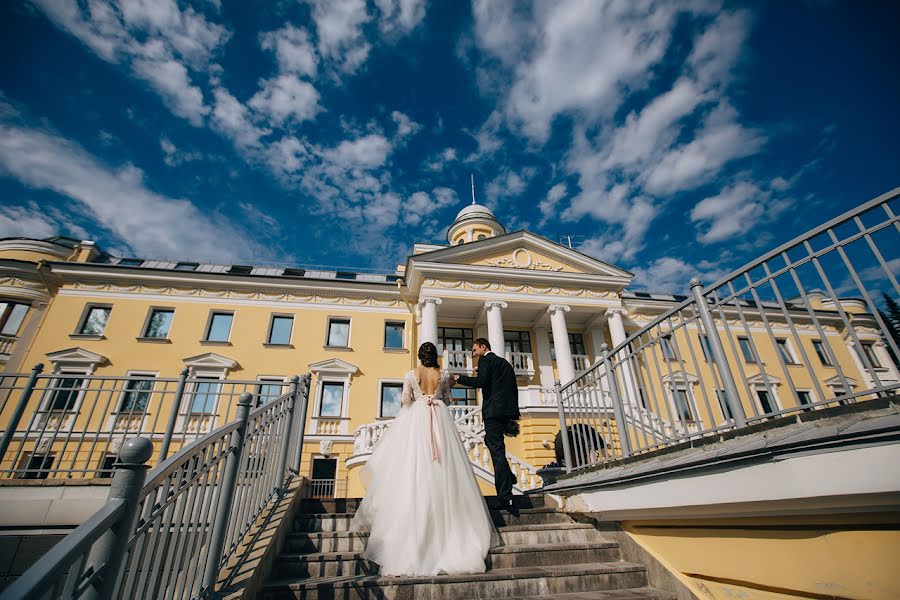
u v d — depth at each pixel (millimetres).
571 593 3635
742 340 21062
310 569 3641
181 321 18781
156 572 2141
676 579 3703
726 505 3076
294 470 5531
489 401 5363
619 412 4660
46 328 17578
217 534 2867
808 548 2729
